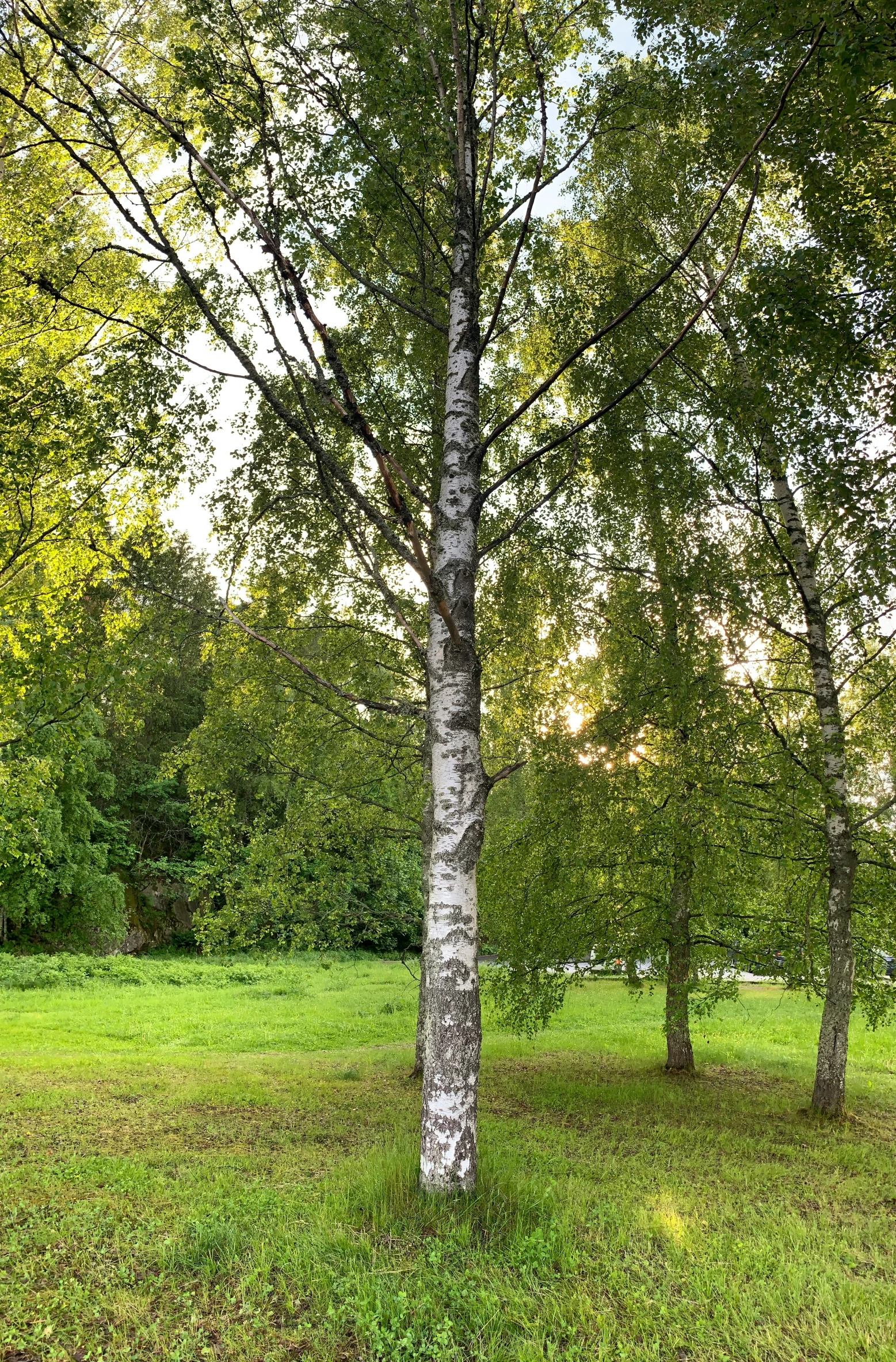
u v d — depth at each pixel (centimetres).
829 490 697
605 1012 1809
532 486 909
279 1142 696
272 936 1173
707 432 841
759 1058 1244
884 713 902
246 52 588
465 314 633
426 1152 517
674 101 711
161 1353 344
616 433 826
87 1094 856
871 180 671
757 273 674
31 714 820
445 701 567
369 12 604
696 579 777
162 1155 630
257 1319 369
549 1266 433
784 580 899
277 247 475
